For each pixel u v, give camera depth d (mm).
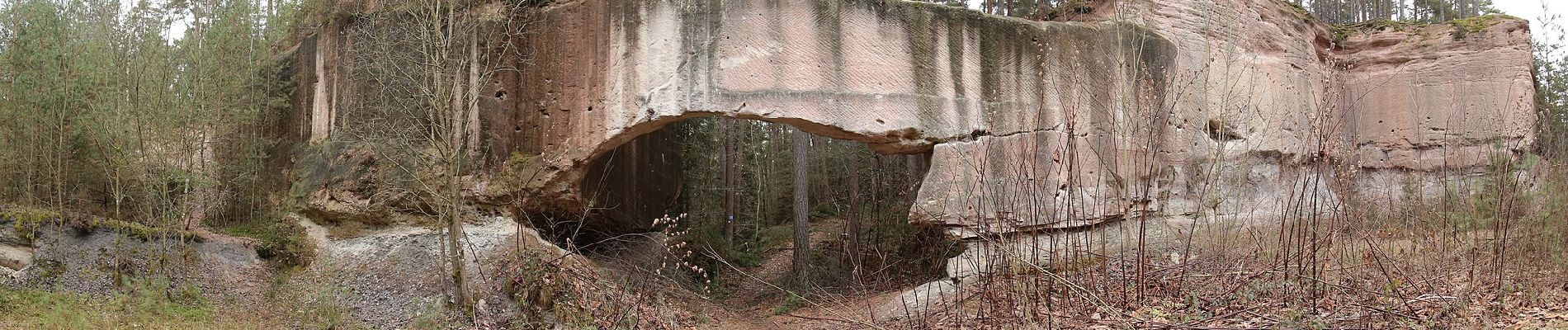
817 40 11500
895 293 12375
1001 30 11977
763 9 11453
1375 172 15625
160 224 11727
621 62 11602
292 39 14594
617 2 11719
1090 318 8383
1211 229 11430
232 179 13320
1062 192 11594
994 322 8711
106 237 11164
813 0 11555
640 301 10656
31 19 11500
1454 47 15664
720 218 21406
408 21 12094
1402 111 15805
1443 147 15164
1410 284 7953
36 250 10461
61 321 9180
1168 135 12273
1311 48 15617
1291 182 12195
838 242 16906
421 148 12016
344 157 12414
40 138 11531
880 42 11625
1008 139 11719
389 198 12016
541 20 12062
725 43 11352
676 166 18297
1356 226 9875
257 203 13836
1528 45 15289
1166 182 12086
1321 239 9438
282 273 11977
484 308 10766
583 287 10992
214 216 13758
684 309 12180
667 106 11328
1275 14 14844
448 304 10727
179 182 12031
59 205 10836
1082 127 11836
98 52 11469
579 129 11742
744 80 11289
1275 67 14414
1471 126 15047
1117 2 13211
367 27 12617
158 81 11320
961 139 11656
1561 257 8523
